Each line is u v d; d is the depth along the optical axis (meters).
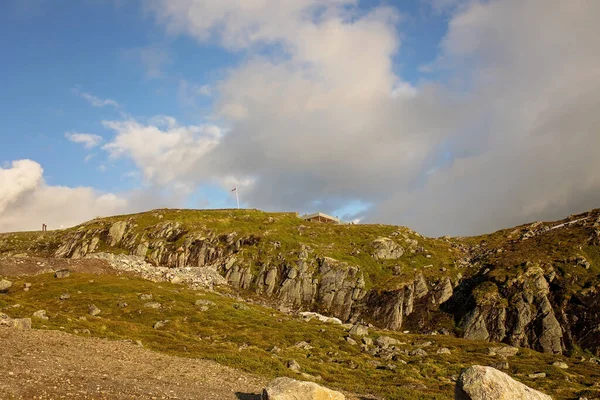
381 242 153.38
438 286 124.88
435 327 110.56
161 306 88.38
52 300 85.62
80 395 28.19
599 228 131.38
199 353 54.19
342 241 159.38
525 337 99.19
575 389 55.38
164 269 127.88
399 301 119.94
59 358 38.12
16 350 38.16
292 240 153.00
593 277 109.06
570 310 101.62
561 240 133.75
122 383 33.19
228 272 136.38
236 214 195.00
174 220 175.62
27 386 28.22
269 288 129.88
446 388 49.38
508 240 161.88
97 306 84.19
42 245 181.12
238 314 90.38
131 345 52.16
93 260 120.56
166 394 32.06
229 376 42.72
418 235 176.25
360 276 130.88
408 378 53.22
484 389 28.39
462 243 171.25
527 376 63.16
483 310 107.19
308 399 29.17
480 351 81.12
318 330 83.75
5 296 81.12
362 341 78.88
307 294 126.94
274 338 74.50
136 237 162.38
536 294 107.56
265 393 29.67
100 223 185.12
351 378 51.25
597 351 90.44
